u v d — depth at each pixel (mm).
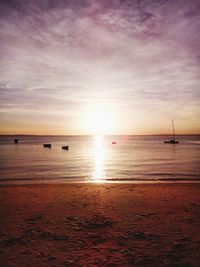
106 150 68688
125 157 43875
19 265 4844
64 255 5266
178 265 4789
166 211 8656
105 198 10703
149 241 5992
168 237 6234
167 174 22203
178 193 11773
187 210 8773
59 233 6590
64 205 9531
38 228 6992
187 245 5723
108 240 6086
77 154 52844
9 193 11852
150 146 94062
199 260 4992
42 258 5133
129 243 5883
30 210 8844
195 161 35375
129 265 4789
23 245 5812
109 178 20031
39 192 12062
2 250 5543
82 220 7695
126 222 7473
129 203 9828
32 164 31859
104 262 4918
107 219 7777
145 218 7859
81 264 4848
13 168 27297
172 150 66562
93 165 30750
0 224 7340
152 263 4871
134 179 19250
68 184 14766
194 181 17625
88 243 5910
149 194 11531
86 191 12297
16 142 124062
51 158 41938
